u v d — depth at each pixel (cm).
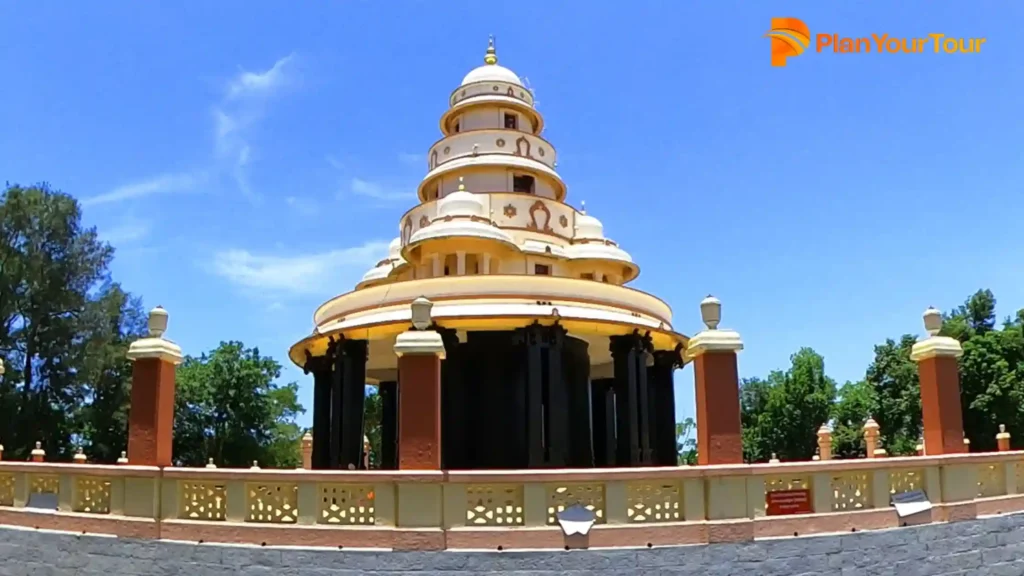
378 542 1468
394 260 3847
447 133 3784
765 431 7712
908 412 6306
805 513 1609
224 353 6944
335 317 2820
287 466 7612
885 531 1653
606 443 3372
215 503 1578
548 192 3497
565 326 2538
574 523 1475
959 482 1800
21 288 5716
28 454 5509
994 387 5422
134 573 1574
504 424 2566
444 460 2561
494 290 2567
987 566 1767
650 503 1529
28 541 1719
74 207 5947
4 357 5612
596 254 3250
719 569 1508
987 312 6562
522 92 3688
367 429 7450
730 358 1638
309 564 1475
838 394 8044
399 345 1554
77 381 5772
